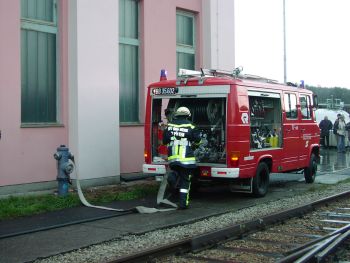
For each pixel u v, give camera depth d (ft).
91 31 40.29
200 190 41.06
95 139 40.50
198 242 22.45
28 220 27.96
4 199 32.58
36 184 37.45
